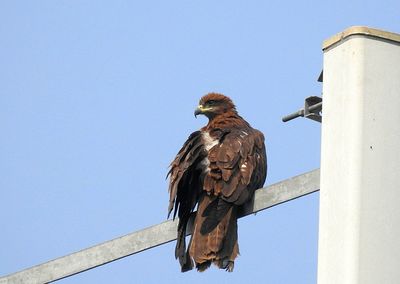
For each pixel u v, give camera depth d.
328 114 10.37
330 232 9.75
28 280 12.80
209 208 14.38
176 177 14.52
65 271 12.59
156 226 12.50
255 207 12.03
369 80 10.14
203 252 13.87
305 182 11.22
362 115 10.00
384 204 9.70
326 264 9.65
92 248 12.52
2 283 12.97
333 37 10.56
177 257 13.86
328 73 10.53
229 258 13.94
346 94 10.17
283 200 11.58
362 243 9.45
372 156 9.87
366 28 10.27
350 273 9.34
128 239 12.42
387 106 10.09
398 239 9.55
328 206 9.91
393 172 9.85
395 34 10.32
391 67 10.24
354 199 9.66
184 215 14.38
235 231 14.23
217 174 14.69
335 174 9.97
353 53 10.23
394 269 9.41
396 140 10.00
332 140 10.17
